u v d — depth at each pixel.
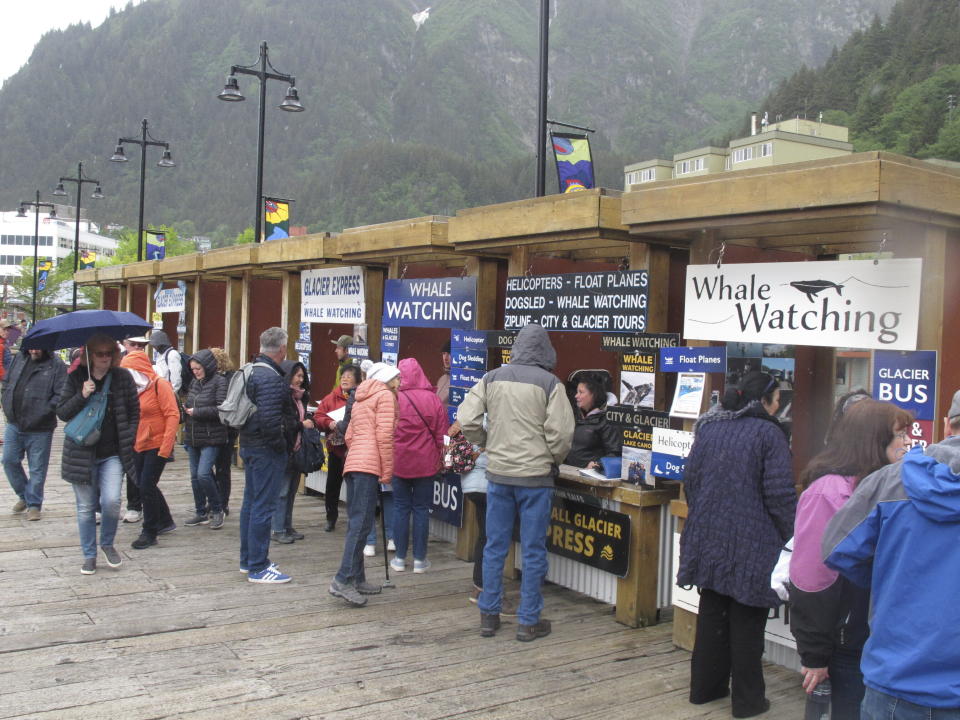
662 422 4.68
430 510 6.44
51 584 5.35
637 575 4.84
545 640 4.64
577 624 4.93
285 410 5.51
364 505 5.12
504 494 4.65
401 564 5.93
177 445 12.08
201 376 6.91
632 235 4.65
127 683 3.87
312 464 6.73
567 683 4.04
